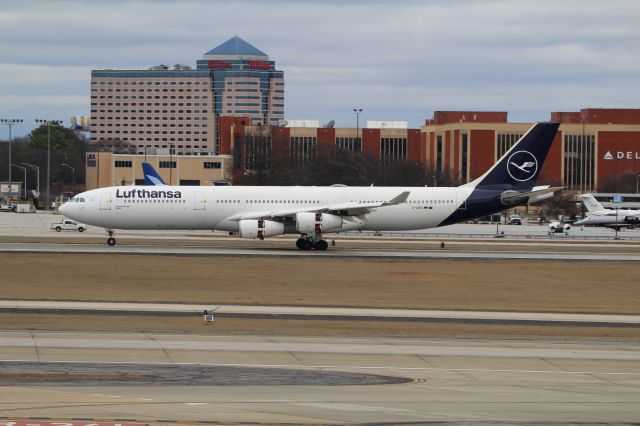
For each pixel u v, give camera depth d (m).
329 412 110.56
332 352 158.12
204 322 189.62
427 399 120.94
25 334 167.50
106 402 113.12
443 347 167.88
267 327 186.00
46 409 108.12
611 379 140.88
